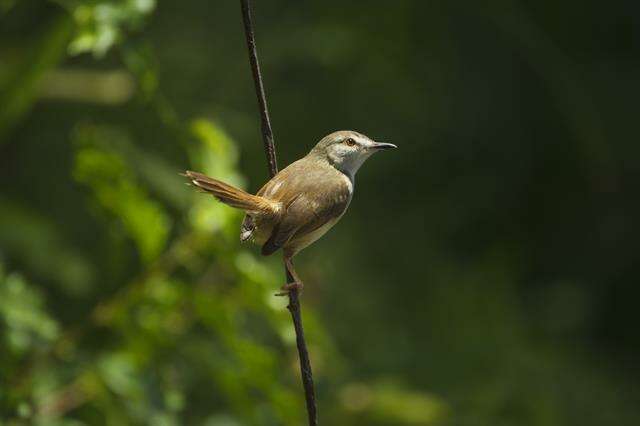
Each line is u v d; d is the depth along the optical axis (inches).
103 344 332.2
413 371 481.1
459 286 534.0
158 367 310.0
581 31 608.4
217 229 287.7
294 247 258.8
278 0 542.9
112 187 298.7
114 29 282.7
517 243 581.0
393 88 552.4
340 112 543.5
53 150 481.4
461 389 483.5
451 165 583.5
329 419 412.8
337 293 487.8
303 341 226.1
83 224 470.0
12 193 474.6
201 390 408.5
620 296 579.5
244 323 421.7
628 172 590.6
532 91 591.5
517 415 475.8
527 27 536.4
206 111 487.8
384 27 549.3
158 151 467.5
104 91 424.2
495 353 503.2
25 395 290.2
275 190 255.9
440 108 573.0
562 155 592.4
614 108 596.4
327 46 504.7
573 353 534.9
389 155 557.6
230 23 533.3
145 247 297.4
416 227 559.2
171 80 496.7
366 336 481.1
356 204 554.3
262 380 294.5
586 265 588.1
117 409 311.1
